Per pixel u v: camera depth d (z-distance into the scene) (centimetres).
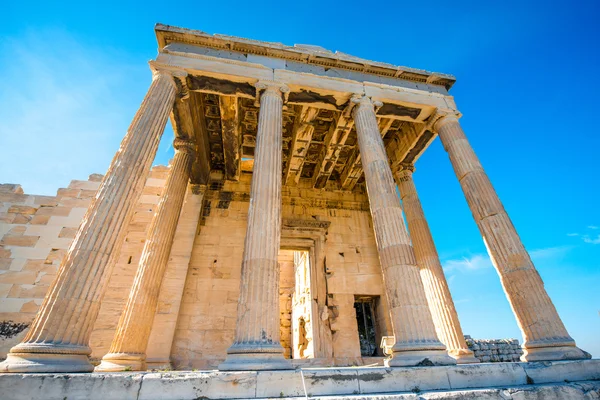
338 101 1408
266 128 1159
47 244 1563
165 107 1146
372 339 1878
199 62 1272
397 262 972
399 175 1756
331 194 2106
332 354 1588
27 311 1405
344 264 1861
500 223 1123
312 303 1730
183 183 1520
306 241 1881
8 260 1488
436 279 1391
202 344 1479
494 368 764
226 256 1736
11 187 1664
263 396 629
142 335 1148
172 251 1645
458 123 1443
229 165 1870
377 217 1083
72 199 1700
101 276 777
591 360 827
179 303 1523
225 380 634
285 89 1286
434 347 822
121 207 874
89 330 729
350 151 1903
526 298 987
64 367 636
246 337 762
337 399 587
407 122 1719
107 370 992
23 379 564
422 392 668
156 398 595
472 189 1235
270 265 873
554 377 776
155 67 1216
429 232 1555
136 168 956
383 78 1505
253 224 940
